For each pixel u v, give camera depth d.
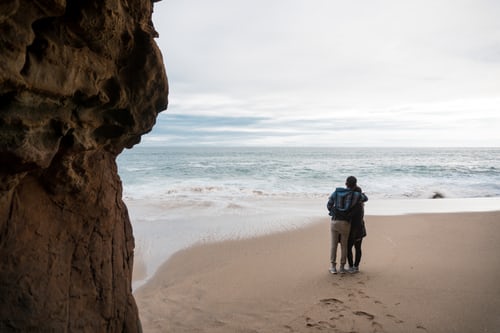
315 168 37.66
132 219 12.27
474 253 7.61
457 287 5.57
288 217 12.56
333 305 5.11
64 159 2.61
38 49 2.11
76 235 2.93
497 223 10.70
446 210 13.71
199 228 10.93
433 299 5.14
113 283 3.36
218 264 7.60
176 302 5.52
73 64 2.39
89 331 2.95
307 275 6.54
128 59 3.11
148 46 3.15
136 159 60.31
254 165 42.88
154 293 6.03
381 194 19.41
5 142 1.99
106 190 3.31
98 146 3.15
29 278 2.47
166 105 3.78
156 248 8.88
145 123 3.57
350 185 6.31
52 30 2.21
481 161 52.47
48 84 2.17
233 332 4.48
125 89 3.16
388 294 5.39
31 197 2.53
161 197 17.67
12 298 2.34
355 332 4.32
